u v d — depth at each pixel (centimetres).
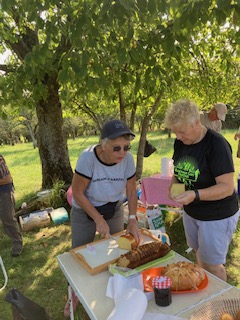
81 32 197
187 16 187
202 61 468
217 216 190
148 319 113
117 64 284
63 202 510
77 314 231
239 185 497
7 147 2597
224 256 201
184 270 138
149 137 1944
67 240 397
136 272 149
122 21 186
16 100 369
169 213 441
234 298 122
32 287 295
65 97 289
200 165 183
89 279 150
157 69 263
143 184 372
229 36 399
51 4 212
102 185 198
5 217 348
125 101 503
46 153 543
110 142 177
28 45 479
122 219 229
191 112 175
